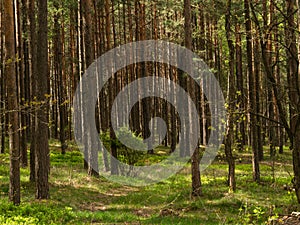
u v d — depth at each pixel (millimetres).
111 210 15203
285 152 34500
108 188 19969
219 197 16578
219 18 25797
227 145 17609
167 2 31203
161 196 17609
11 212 12320
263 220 11750
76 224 11836
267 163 27469
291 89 10641
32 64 18203
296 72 10141
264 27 10359
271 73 10289
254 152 19844
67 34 43594
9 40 13242
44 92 15727
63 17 34938
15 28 23250
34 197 15727
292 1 10164
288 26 10188
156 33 34500
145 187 20562
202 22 30719
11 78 13250
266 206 13930
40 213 12461
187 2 17531
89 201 16688
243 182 19719
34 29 18297
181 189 19016
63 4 28812
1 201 13961
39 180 15484
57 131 43219
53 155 29672
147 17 38281
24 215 12289
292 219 10375
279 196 16062
